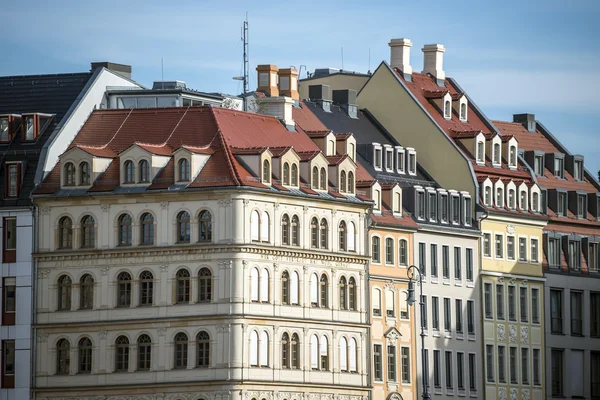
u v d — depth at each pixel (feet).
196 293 636.07
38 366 648.38
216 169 638.53
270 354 643.45
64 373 646.33
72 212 649.20
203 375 633.61
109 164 651.25
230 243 633.61
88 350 645.10
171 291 637.71
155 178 642.22
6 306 653.71
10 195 655.76
